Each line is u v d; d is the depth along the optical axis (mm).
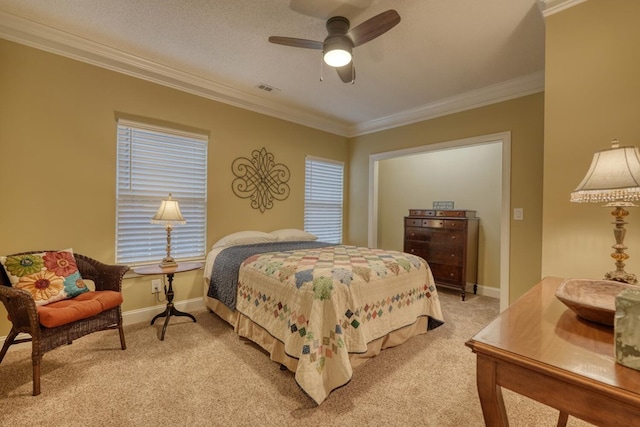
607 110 1725
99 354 2277
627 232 1672
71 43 2523
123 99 2857
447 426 1568
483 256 4270
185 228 3309
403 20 2217
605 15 1738
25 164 2395
